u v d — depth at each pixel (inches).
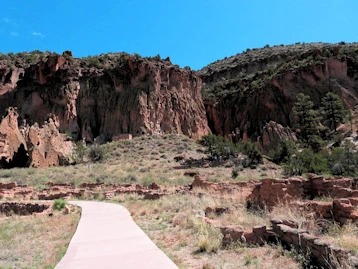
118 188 853.2
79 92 2591.0
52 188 927.7
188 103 2753.4
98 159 1729.8
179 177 1135.6
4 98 2534.5
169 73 2778.1
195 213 428.8
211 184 697.0
